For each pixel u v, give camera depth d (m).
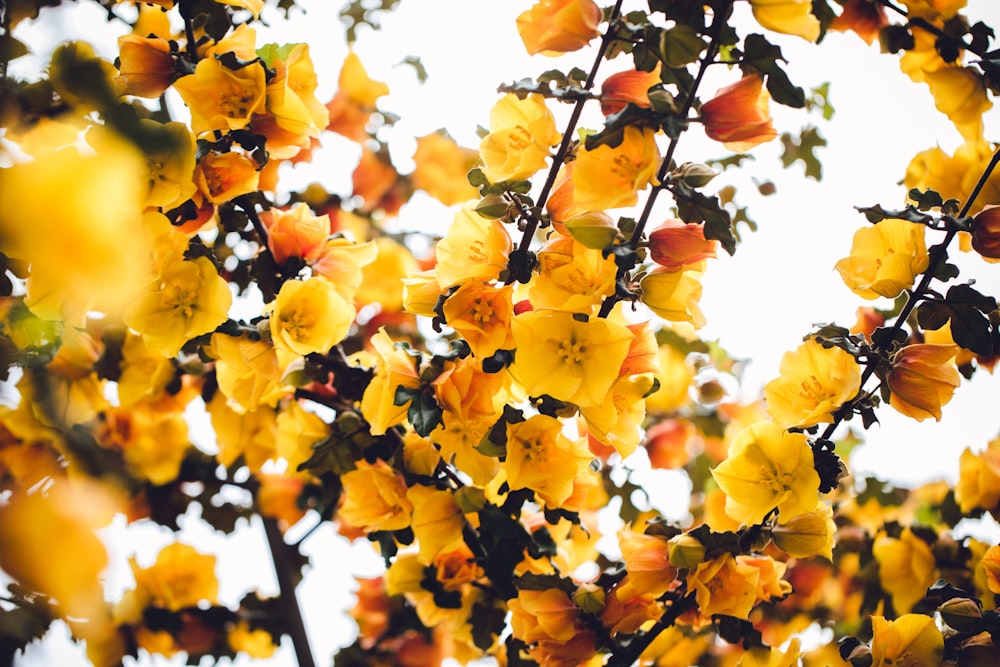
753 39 1.12
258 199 1.23
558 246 1.15
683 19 1.13
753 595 1.19
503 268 1.15
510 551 1.22
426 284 1.16
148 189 1.10
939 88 1.21
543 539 1.24
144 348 1.32
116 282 0.49
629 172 1.13
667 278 1.15
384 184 1.41
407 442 1.23
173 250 1.16
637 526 1.37
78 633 0.70
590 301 1.13
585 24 1.13
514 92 1.13
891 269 1.18
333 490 1.29
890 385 1.17
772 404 1.20
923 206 1.18
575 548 1.35
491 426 1.16
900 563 1.35
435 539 1.22
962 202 1.22
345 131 1.40
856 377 1.17
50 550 0.53
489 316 1.15
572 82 1.14
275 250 1.22
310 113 1.22
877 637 1.20
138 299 1.15
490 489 1.25
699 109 1.14
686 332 1.46
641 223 1.14
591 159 1.13
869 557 1.38
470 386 1.16
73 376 1.31
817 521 1.18
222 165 1.18
